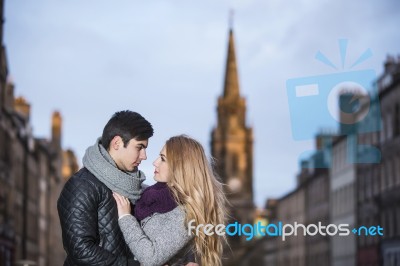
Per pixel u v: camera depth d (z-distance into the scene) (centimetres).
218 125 11925
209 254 511
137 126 509
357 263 5162
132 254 506
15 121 4312
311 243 6419
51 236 6219
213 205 511
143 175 525
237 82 12031
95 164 500
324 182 6378
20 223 4584
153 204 505
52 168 6322
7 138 4078
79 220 489
